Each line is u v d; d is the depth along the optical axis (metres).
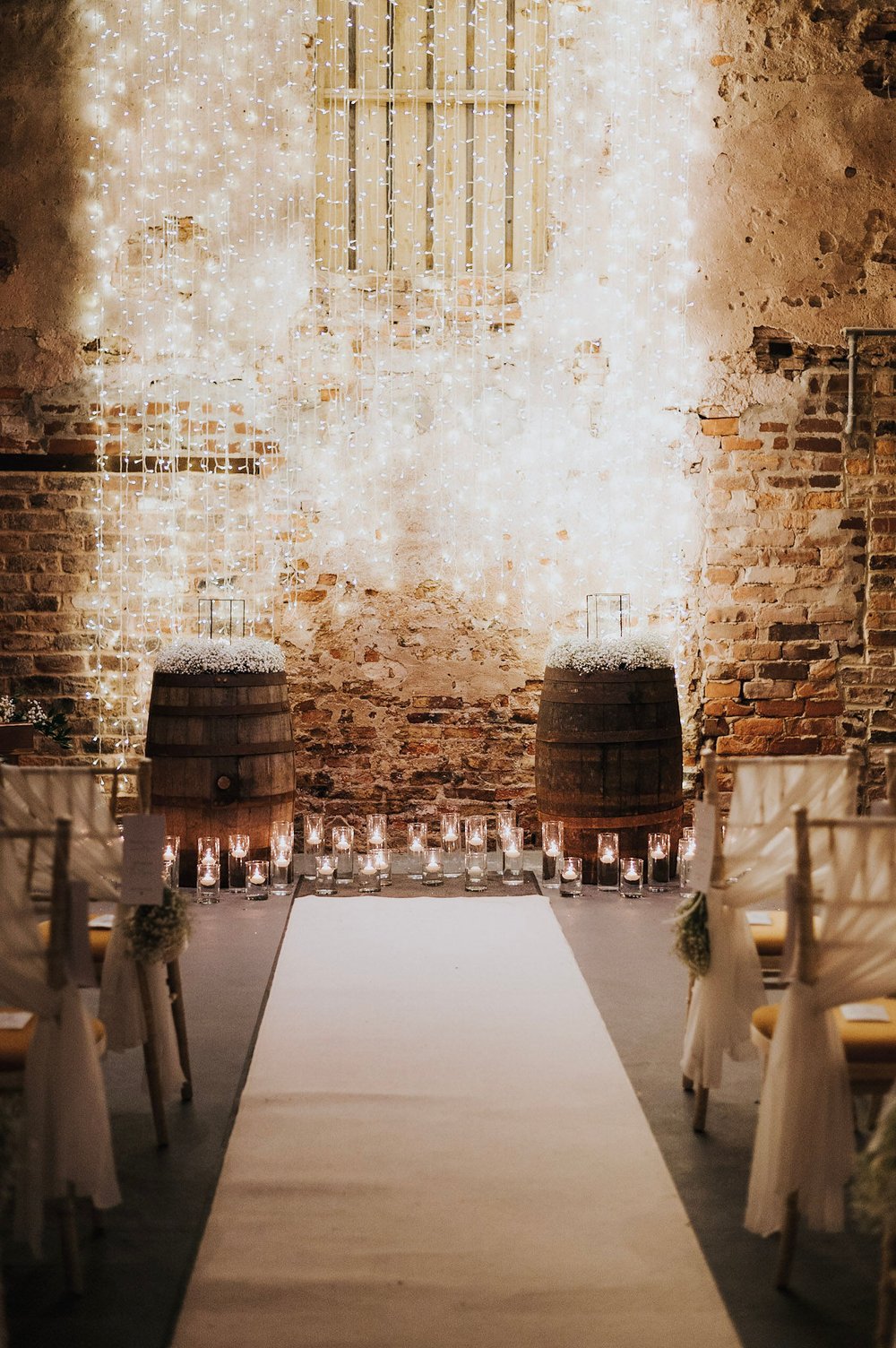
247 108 5.88
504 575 6.03
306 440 5.96
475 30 5.97
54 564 5.93
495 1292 2.32
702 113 5.86
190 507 5.95
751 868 2.97
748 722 5.99
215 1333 2.20
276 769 5.30
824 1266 2.43
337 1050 3.49
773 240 5.89
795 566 5.96
